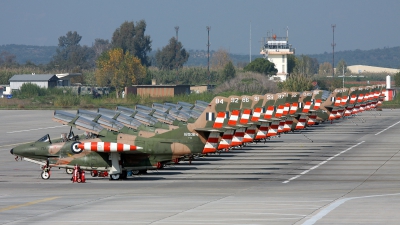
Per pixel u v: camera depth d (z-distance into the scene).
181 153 127.19
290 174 131.00
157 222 77.06
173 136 127.62
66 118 130.25
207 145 129.38
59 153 125.12
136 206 90.06
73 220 79.62
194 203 92.38
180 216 80.94
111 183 120.50
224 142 132.38
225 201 94.31
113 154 124.06
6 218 82.06
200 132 128.75
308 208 85.69
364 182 117.38
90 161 124.38
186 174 133.00
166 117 171.62
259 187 111.94
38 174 135.12
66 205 92.12
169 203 92.69
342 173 131.38
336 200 93.75
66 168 125.56
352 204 89.12
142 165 126.44
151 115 172.25
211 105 130.75
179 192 106.19
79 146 123.50
